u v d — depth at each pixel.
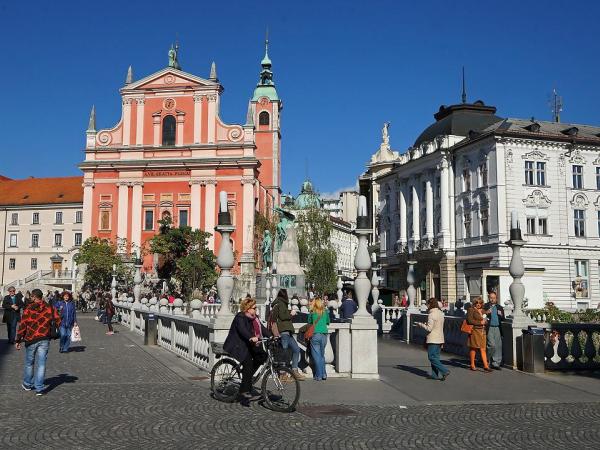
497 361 15.69
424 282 57.78
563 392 12.40
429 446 8.09
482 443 8.27
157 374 14.29
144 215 67.56
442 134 57.84
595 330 15.54
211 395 11.36
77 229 89.38
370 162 83.38
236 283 56.41
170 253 58.00
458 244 53.72
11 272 90.06
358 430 8.95
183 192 67.31
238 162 66.25
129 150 68.06
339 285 36.28
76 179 95.00
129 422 9.26
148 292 56.97
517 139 49.22
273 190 88.12
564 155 50.22
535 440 8.45
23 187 94.25
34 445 7.91
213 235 65.94
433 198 57.50
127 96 68.94
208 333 14.84
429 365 16.70
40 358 11.55
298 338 14.55
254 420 9.52
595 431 9.00
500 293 47.22
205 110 68.12
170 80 68.69
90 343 22.78
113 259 60.03
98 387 12.37
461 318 19.34
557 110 64.94
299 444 8.13
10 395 11.40
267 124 89.56
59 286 71.50
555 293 48.75
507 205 48.44
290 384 10.30
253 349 10.62
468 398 11.64
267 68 92.44
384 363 17.22
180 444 8.06
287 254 37.53
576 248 49.72
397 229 66.31
